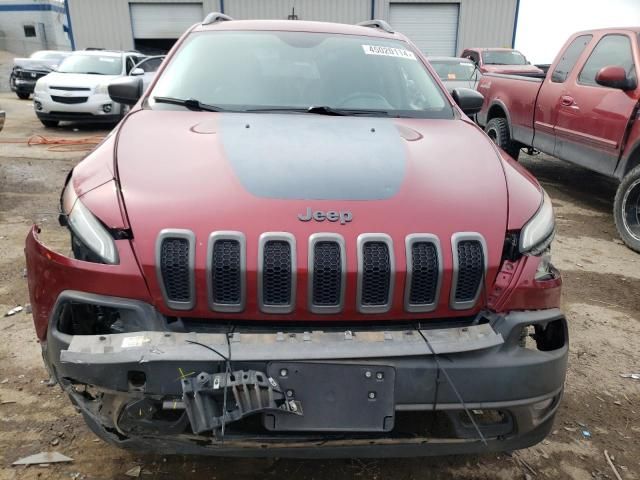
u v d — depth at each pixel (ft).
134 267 6.12
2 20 126.52
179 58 10.79
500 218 6.84
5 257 14.65
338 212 6.43
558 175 27.66
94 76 37.45
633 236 17.13
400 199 6.75
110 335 5.94
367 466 7.87
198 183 6.81
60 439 8.15
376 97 10.38
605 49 19.42
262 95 10.00
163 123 8.64
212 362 5.68
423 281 6.30
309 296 6.09
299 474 7.66
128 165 7.23
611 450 8.40
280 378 5.78
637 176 16.74
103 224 6.39
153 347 5.74
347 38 11.71
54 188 22.04
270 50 10.98
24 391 9.20
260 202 6.49
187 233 6.16
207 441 6.04
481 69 46.09
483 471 7.87
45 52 69.31
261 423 5.95
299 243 6.12
